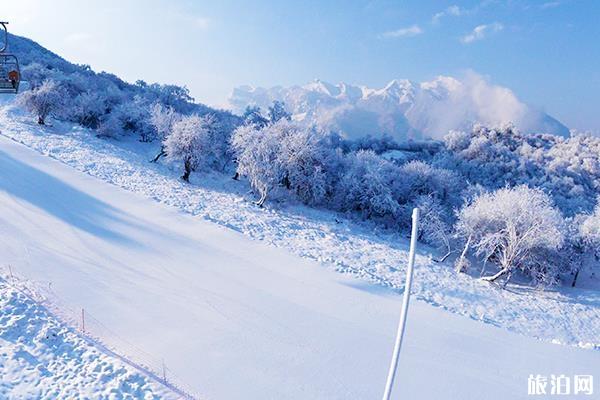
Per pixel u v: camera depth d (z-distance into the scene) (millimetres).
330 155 59719
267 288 24141
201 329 18188
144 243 28281
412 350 19125
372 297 25609
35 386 12320
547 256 40719
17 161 42562
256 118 95062
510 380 17656
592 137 132750
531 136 137625
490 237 38188
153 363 14984
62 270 21734
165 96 113438
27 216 29156
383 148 115438
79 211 32375
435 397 15664
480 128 126250
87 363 13828
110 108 83312
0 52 18609
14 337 14461
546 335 26984
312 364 16688
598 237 41500
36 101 63250
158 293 21141
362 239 43875
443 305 27812
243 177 64750
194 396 13555
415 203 53281
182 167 61844
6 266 20828
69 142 56969
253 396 14141
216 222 36594
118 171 48375
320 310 22172
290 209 51062
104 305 18812
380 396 15156
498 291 35656
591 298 39781
